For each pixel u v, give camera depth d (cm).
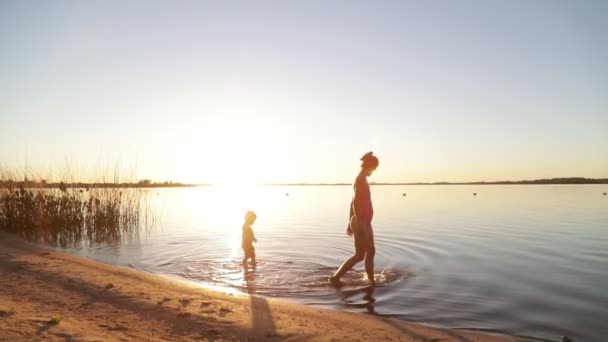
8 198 1697
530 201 3591
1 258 997
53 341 440
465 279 823
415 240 1361
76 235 1577
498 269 914
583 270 894
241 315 586
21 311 562
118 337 483
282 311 609
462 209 2783
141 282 789
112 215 1638
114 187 1784
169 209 3281
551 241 1312
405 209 2841
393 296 707
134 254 1162
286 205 3788
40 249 1195
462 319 586
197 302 652
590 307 637
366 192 817
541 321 574
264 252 1159
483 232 1552
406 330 527
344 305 661
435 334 512
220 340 491
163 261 1052
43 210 1638
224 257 1095
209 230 1745
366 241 807
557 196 4509
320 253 1139
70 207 1664
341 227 1822
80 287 734
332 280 812
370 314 611
